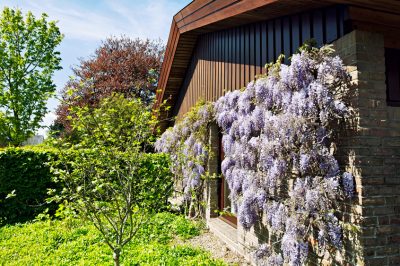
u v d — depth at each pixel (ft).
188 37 23.48
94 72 64.90
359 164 8.69
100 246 16.11
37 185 25.54
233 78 18.03
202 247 17.08
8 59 45.11
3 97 44.60
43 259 14.92
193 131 23.27
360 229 8.53
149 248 15.61
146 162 13.08
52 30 48.24
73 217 11.43
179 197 26.43
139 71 65.31
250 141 13.42
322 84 9.60
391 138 9.11
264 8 11.70
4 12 45.44
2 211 24.26
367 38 9.13
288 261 10.33
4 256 15.48
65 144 11.60
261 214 13.82
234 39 18.02
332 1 9.27
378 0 8.64
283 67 11.17
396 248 8.70
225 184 20.80
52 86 47.98
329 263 9.67
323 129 9.66
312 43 10.72
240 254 15.72
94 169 11.84
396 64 10.25
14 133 45.16
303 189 9.93
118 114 12.93
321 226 9.34
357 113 8.82
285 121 10.58
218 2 14.75
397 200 8.93
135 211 12.34
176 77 28.78
